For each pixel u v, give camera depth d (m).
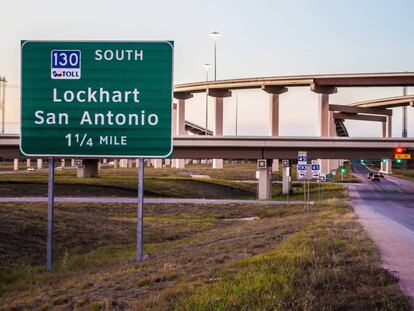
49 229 19.67
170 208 57.03
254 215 53.19
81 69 18.44
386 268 13.03
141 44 18.42
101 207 55.50
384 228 26.58
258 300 8.56
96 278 15.35
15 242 28.55
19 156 77.75
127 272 15.63
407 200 66.44
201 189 91.56
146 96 18.39
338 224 26.94
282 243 19.14
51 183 19.28
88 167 99.69
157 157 18.44
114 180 91.50
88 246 31.78
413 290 10.30
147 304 9.49
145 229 40.50
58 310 10.88
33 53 18.47
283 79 116.25
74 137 18.48
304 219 33.91
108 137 18.47
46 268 20.19
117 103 18.44
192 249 22.84
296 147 73.94
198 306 8.45
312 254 13.85
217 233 34.81
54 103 18.47
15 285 17.42
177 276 13.38
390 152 73.25
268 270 11.59
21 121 18.48
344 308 8.41
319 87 112.31
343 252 15.30
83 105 18.47
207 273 12.87
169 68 18.36
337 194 78.81
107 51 18.42
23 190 77.44
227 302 8.45
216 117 134.50
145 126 18.39
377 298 8.94
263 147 74.88
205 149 76.75
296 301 8.37
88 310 10.12
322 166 129.50
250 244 21.03
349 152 74.94
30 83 18.48
